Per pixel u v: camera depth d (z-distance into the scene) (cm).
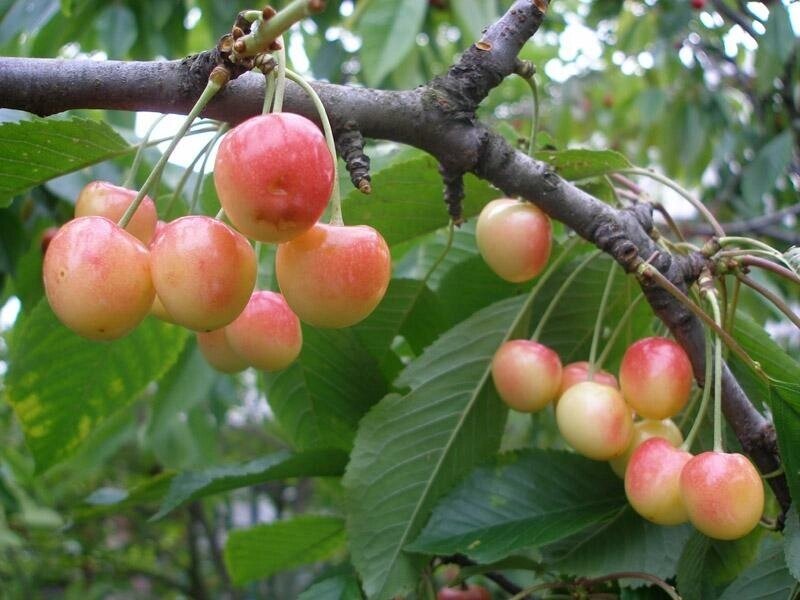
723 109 99
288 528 37
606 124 117
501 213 28
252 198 20
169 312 21
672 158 100
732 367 31
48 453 35
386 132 25
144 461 122
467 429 31
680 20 91
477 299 36
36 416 34
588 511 29
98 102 24
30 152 25
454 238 41
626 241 26
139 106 24
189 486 32
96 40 75
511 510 29
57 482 109
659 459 26
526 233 28
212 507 133
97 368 34
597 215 27
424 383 31
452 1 64
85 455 72
